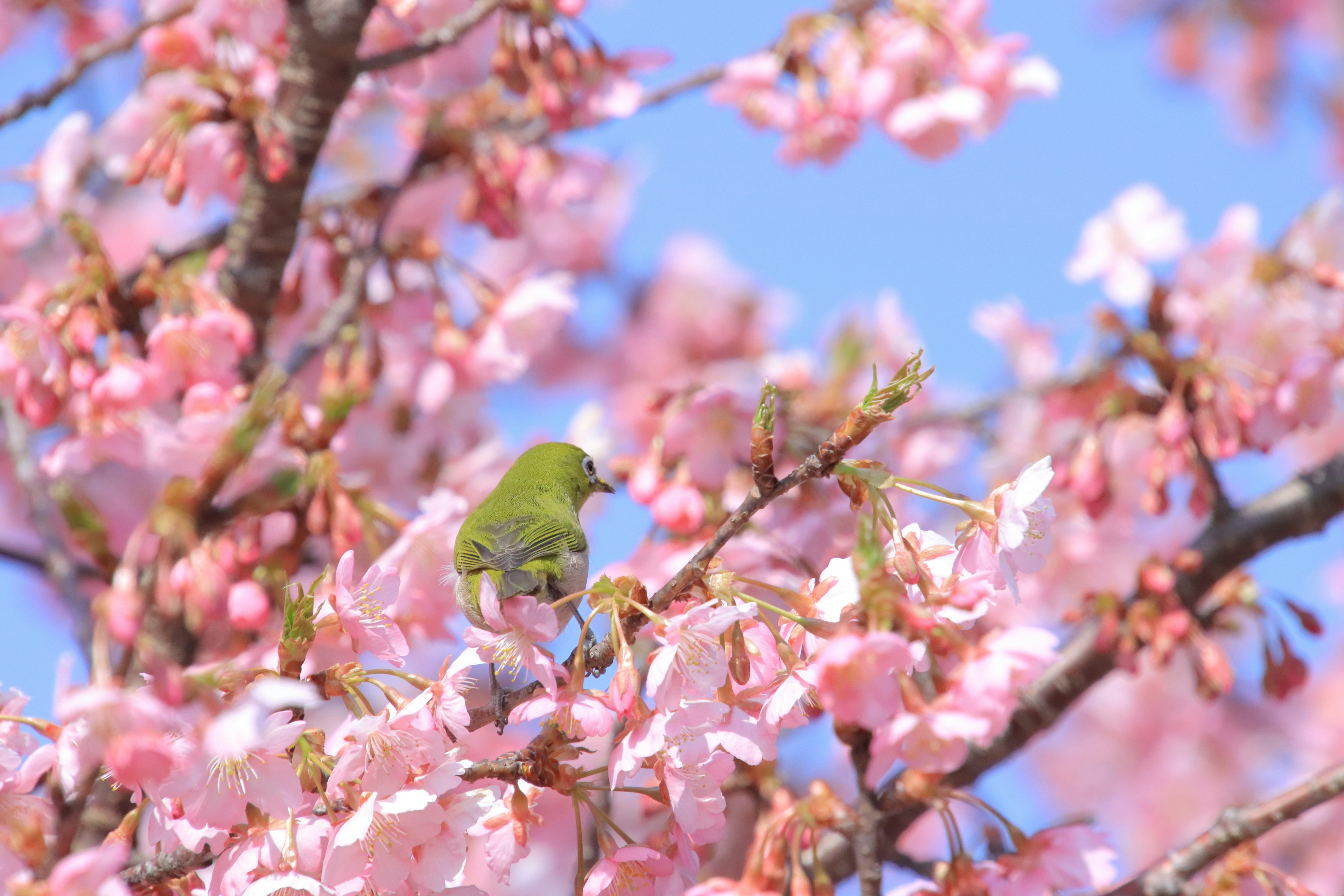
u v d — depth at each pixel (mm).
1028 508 6633
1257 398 11281
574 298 12312
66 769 6844
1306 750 18094
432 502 9750
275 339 12812
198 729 6281
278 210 10875
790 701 6273
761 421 6398
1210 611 11211
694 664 6355
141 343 10312
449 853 6641
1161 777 18344
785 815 8250
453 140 12391
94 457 9805
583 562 9648
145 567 9875
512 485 10422
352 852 6473
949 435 13773
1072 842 7863
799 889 7934
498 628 6758
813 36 12594
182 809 6527
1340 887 16703
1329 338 11219
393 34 11750
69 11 14766
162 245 11359
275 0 11164
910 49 12062
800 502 11273
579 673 6695
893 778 8305
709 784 6574
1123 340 11719
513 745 13727
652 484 10398
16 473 11648
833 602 6637
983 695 6195
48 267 12219
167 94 10805
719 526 10414
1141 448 12602
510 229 12641
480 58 12891
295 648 6730
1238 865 8805
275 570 9352
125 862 6488
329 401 10125
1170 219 12148
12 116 10820
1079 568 13492
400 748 6621
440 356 12141
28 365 9672
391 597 7008
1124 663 10805
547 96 11531
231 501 9562
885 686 6008
